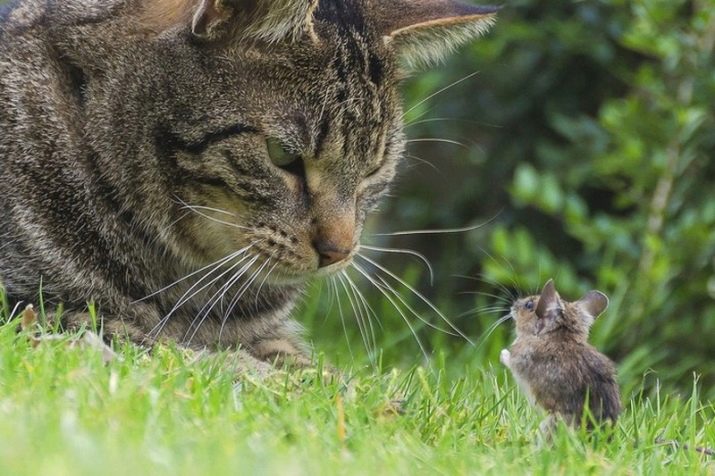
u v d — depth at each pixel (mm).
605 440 6570
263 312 8695
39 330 7254
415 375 8016
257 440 5594
